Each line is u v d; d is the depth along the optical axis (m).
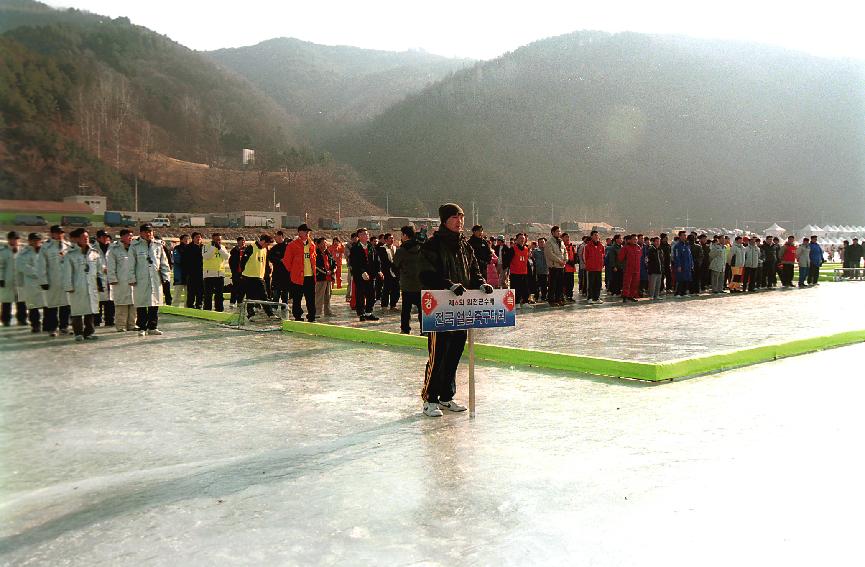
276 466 3.85
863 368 7.03
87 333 9.95
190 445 4.37
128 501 3.26
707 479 3.51
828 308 15.08
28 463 3.97
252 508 3.16
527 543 2.73
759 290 22.02
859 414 4.96
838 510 3.04
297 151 182.12
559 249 16.11
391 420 5.01
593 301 17.58
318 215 142.50
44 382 6.59
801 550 2.63
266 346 9.24
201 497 3.32
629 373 6.66
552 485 3.45
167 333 10.78
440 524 2.94
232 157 156.38
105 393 6.07
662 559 2.57
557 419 4.96
